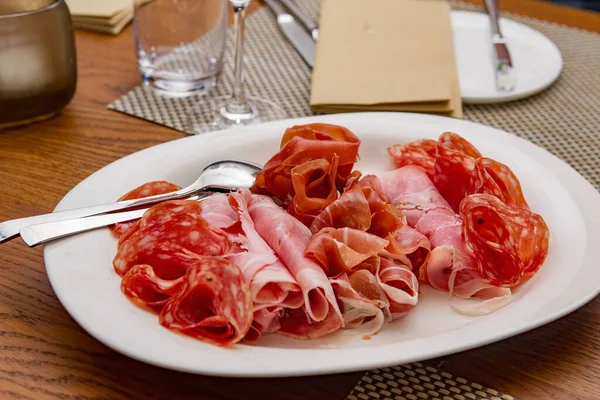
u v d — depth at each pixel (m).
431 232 0.86
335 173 0.86
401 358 0.64
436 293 0.82
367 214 0.83
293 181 0.83
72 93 1.13
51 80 1.08
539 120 1.20
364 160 1.05
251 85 1.27
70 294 0.70
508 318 0.71
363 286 0.77
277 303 0.71
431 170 0.98
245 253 0.75
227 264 0.69
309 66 1.34
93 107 1.17
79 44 1.37
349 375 0.71
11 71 1.04
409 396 0.69
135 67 1.31
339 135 0.94
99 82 1.25
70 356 0.71
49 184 0.98
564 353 0.75
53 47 1.07
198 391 0.68
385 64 1.25
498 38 1.38
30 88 1.07
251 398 0.68
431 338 0.68
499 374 0.72
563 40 1.50
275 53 1.38
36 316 0.76
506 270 0.79
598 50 1.47
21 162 1.02
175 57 1.23
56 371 0.69
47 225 0.78
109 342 0.64
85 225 0.80
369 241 0.78
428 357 0.65
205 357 0.64
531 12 1.61
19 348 0.71
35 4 1.15
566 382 0.71
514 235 0.80
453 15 1.50
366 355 0.65
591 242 0.84
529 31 1.45
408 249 0.82
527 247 0.80
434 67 1.24
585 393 0.70
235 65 1.15
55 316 0.76
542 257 0.81
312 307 0.74
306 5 1.58
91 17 1.39
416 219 0.89
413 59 1.26
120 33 1.42
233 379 0.70
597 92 1.31
